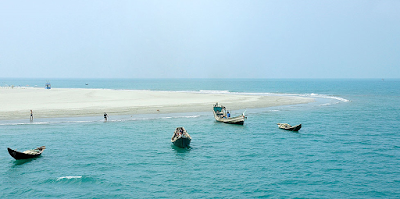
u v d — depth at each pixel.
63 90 102.88
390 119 51.72
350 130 42.12
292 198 20.00
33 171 25.00
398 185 22.09
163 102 69.75
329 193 20.78
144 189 21.50
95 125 44.19
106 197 20.25
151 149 31.77
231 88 164.50
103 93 88.69
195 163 27.23
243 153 30.41
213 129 43.00
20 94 83.12
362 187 21.75
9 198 20.11
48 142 34.09
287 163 27.12
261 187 21.77
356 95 107.00
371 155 29.55
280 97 89.94
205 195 20.50
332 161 27.62
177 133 33.72
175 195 20.52
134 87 182.38
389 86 197.88
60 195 20.61
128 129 41.78
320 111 61.88
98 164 26.77
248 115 56.16
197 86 198.00
